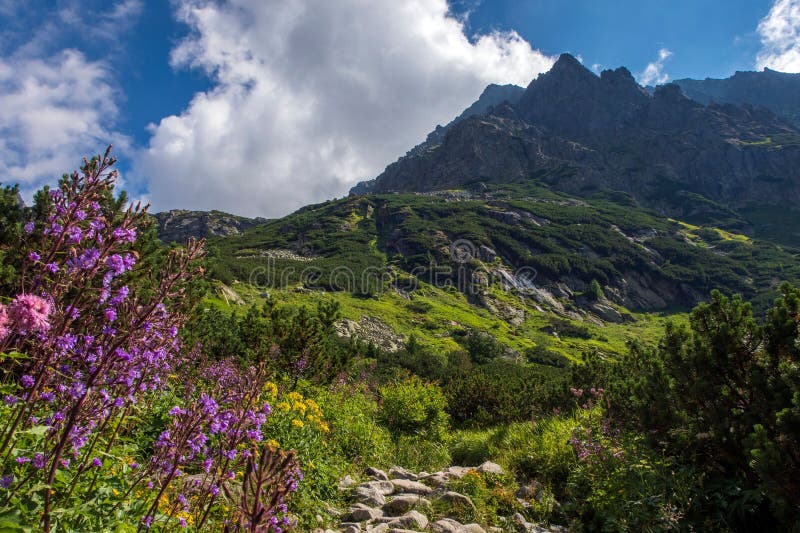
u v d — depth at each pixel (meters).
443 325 85.75
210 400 3.44
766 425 6.15
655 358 8.44
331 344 18.75
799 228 150.50
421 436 14.80
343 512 7.16
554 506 8.52
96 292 2.94
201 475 4.76
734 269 118.62
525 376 32.44
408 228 139.62
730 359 6.83
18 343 2.80
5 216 8.49
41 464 2.87
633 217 153.88
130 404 3.54
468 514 7.55
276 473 2.21
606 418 9.42
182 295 3.29
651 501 6.72
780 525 5.78
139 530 3.37
